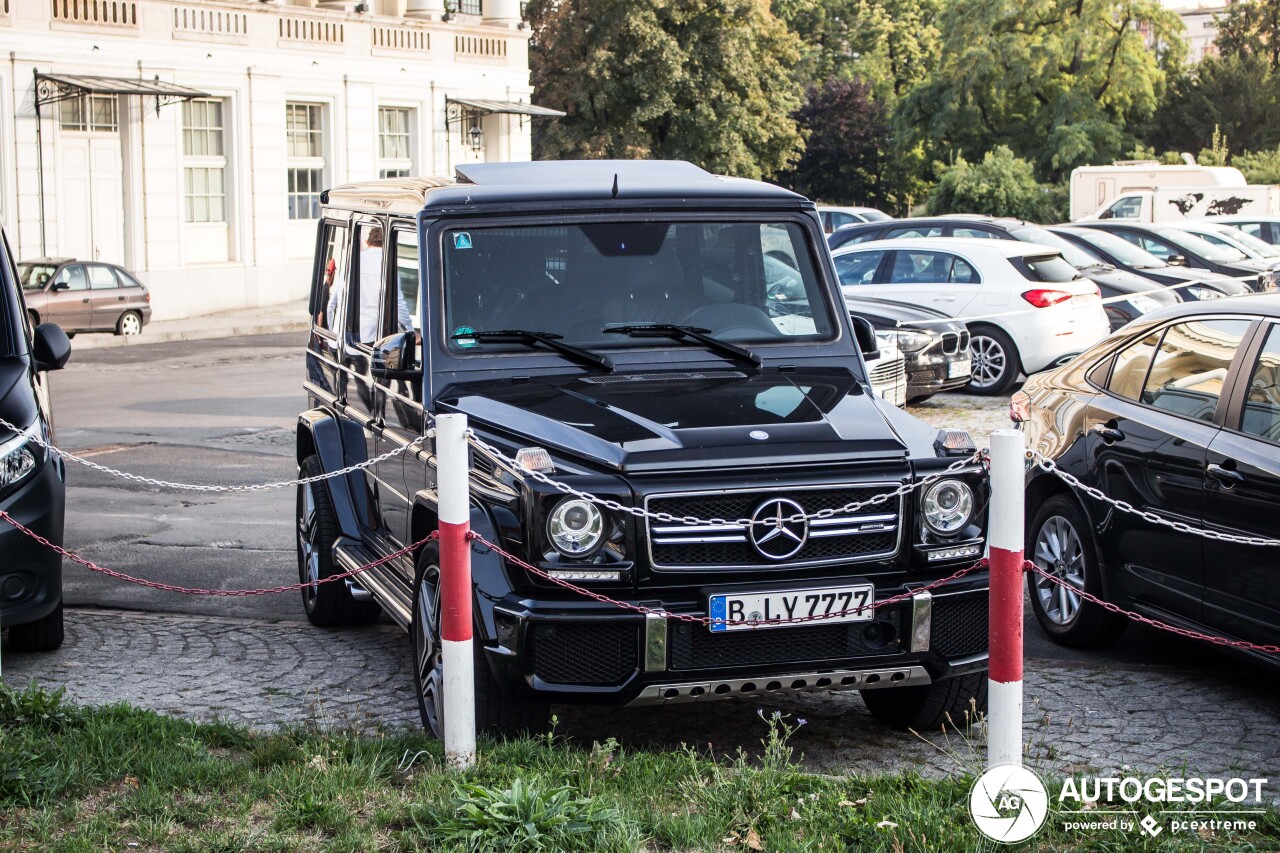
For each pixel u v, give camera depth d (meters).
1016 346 15.95
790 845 4.04
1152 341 6.91
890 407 5.56
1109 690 6.37
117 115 29.42
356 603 7.39
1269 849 4.21
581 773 4.66
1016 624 4.42
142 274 29.72
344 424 7.29
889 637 4.99
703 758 5.25
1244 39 79.31
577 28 55.53
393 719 5.88
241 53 31.33
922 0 96.88
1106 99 62.94
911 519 5.02
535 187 6.05
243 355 23.33
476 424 5.27
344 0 34.28
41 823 4.31
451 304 5.77
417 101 35.72
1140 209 33.88
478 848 4.04
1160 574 6.44
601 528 4.78
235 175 31.55
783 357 5.93
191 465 12.65
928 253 16.78
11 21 27.20
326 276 7.93
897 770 5.22
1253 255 23.81
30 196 27.77
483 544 4.86
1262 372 6.13
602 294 5.90
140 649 7.02
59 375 20.33
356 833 4.17
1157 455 6.46
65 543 9.62
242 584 8.51
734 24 58.06
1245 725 5.87
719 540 4.84
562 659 4.79
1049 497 7.32
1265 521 5.80
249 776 4.68
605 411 5.23
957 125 64.94
